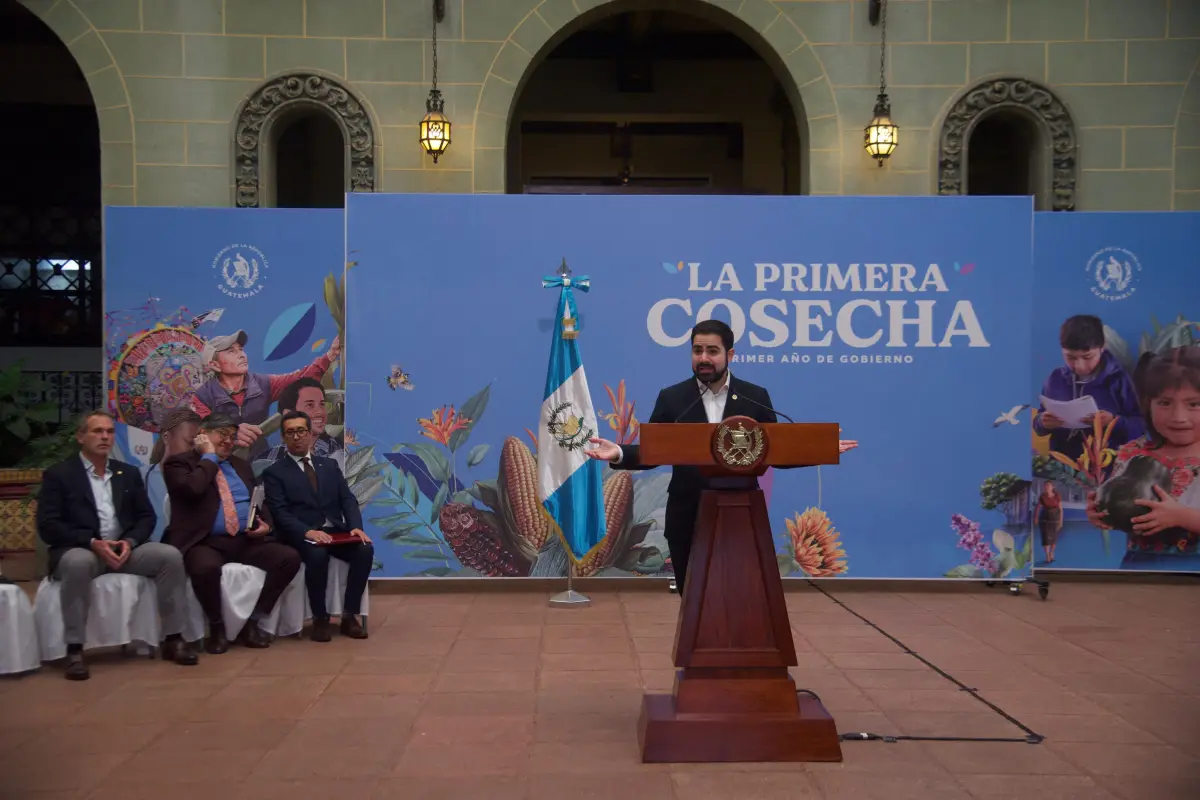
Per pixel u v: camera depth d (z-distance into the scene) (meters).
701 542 4.20
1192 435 7.71
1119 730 4.45
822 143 9.27
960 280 7.43
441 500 7.40
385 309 7.40
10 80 12.66
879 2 9.14
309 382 7.45
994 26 9.21
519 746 4.25
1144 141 9.23
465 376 7.42
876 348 7.43
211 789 3.78
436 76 9.09
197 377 7.40
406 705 4.83
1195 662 5.61
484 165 9.17
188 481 5.93
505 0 9.13
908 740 4.31
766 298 7.43
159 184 9.00
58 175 12.73
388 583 7.95
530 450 7.41
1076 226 7.78
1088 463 7.77
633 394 7.41
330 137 12.53
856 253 7.43
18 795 3.72
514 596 7.55
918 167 9.25
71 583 5.39
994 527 7.42
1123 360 7.76
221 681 5.29
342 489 6.50
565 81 14.38
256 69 9.03
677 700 4.16
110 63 8.95
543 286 7.41
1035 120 9.26
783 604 4.18
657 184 15.97
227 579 5.91
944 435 7.43
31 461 8.98
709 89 14.52
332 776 3.91
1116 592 7.67
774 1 9.26
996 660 5.64
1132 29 9.20
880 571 7.40
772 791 3.76
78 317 12.70
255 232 7.42
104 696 5.02
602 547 7.34
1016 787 3.80
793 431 4.17
